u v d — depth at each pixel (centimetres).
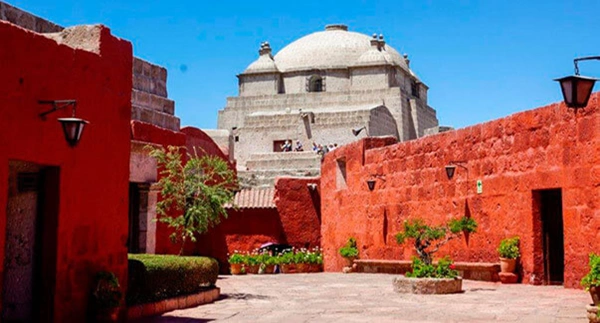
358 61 5722
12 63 883
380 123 5231
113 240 1112
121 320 1079
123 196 1145
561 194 1527
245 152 5400
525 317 1055
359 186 2331
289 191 2928
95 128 1066
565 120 1465
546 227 1582
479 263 1705
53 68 966
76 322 1009
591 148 1390
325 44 6012
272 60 5994
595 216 1374
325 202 2688
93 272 1053
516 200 1633
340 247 2480
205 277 1436
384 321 1062
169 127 1875
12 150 877
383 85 5650
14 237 981
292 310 1235
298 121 5250
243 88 5947
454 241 1862
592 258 1036
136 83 1783
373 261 2183
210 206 1548
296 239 2898
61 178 978
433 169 1955
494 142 1717
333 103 5634
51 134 957
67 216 991
